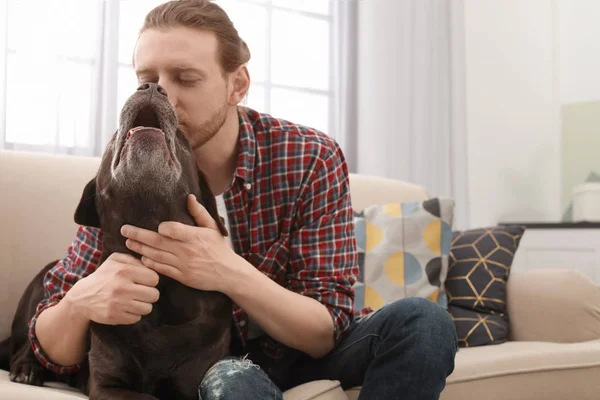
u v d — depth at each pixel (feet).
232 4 10.17
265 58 10.46
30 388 4.09
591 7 11.95
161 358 4.39
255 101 10.35
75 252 5.14
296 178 5.24
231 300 4.73
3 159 6.35
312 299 4.91
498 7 12.64
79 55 8.46
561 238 10.96
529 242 11.37
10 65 7.93
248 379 4.08
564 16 12.25
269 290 4.57
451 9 12.54
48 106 8.09
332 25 11.22
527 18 12.59
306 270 5.11
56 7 8.19
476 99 12.63
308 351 4.97
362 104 11.33
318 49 11.07
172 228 4.21
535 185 12.42
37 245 6.31
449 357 4.32
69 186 6.61
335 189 5.36
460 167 12.35
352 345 4.84
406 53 11.78
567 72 12.20
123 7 8.97
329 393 4.48
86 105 8.50
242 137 5.24
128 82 8.98
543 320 6.81
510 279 7.34
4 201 6.21
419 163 11.82
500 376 5.41
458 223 12.28
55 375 5.24
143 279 4.19
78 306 4.31
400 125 11.64
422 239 7.26
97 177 4.50
